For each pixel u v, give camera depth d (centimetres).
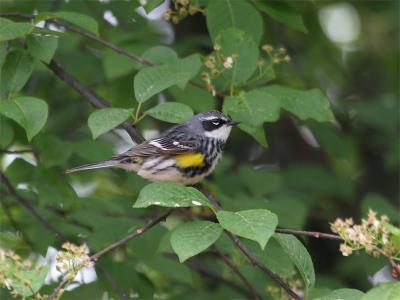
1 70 923
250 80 1055
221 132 1120
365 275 1522
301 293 995
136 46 1234
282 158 1762
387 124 1631
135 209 1330
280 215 1274
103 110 866
